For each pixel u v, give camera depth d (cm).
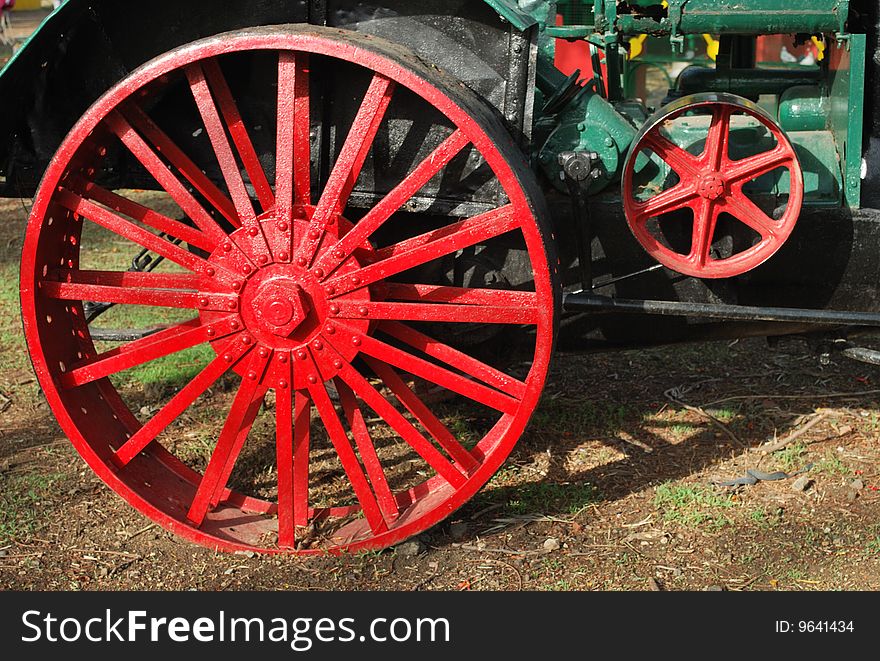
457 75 344
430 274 379
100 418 379
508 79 340
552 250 331
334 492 422
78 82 360
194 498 381
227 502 403
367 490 360
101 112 326
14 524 397
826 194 370
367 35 333
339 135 354
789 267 375
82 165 345
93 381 382
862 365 540
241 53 350
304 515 387
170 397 515
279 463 357
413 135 349
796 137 379
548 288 327
